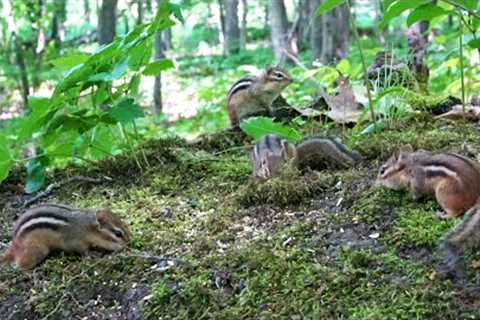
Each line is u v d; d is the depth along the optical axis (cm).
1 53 372
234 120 202
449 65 224
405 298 133
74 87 174
